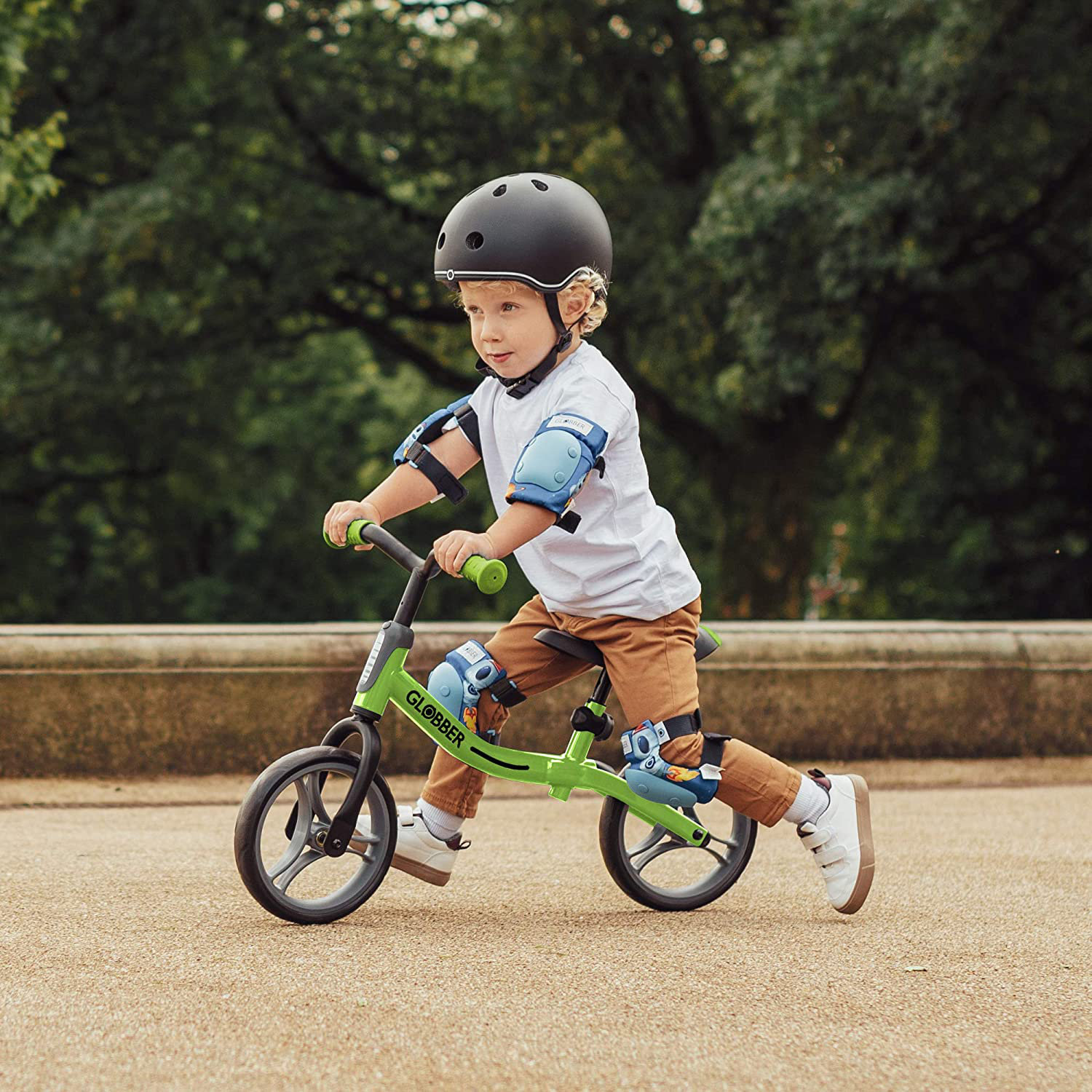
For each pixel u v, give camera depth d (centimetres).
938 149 1714
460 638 766
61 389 2009
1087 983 398
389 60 2133
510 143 2120
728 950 426
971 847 615
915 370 2236
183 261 1933
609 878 543
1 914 450
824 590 2170
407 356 2286
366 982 378
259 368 2312
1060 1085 316
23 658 724
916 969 407
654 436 2703
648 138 2105
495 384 469
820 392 1983
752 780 469
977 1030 352
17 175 1411
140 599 3388
